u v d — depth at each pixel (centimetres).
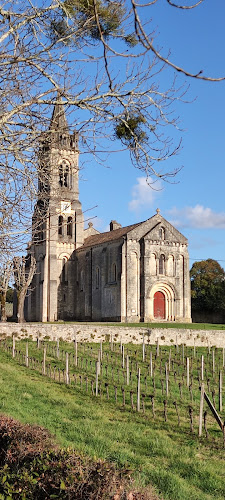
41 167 1221
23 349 4553
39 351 4497
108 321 8456
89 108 1162
